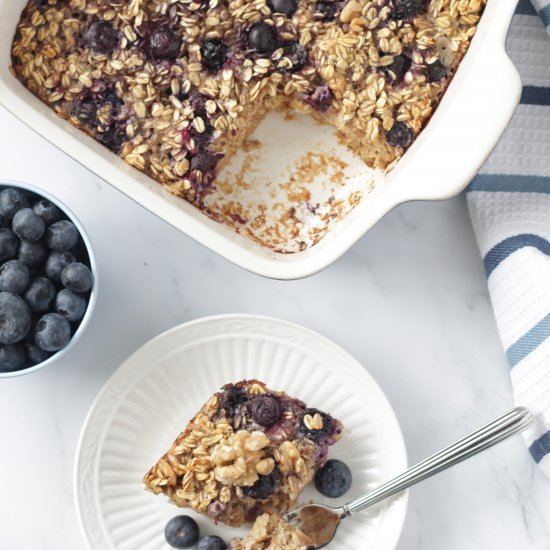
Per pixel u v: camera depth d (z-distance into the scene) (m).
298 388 0.74
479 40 0.70
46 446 0.74
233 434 0.70
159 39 0.70
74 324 0.71
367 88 0.71
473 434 0.71
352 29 0.71
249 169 0.75
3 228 0.70
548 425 0.73
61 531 0.74
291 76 0.71
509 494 0.76
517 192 0.74
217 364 0.74
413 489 0.75
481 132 0.67
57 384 0.75
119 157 0.71
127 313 0.75
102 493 0.73
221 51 0.71
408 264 0.76
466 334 0.76
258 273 0.68
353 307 0.76
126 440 0.73
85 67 0.70
